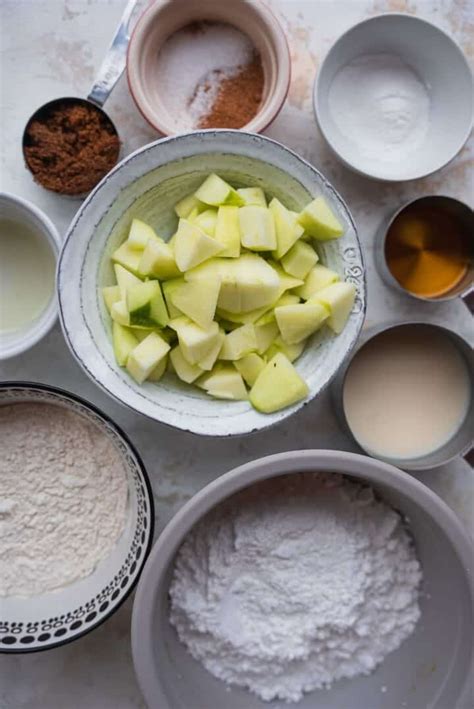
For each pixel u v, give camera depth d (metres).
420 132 0.49
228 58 0.48
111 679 0.49
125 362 0.44
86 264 0.43
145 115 0.45
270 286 0.43
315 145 0.50
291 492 0.46
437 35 0.47
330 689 0.45
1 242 0.48
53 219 0.49
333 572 0.44
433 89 0.49
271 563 0.45
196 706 0.44
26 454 0.47
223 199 0.44
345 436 0.50
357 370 0.50
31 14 0.49
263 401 0.43
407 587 0.45
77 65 0.49
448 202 0.48
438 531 0.42
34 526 0.47
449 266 0.50
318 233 0.44
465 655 0.41
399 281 0.50
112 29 0.49
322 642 0.44
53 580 0.47
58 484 0.47
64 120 0.46
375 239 0.50
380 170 0.49
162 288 0.44
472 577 0.41
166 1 0.45
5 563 0.47
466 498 0.50
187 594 0.45
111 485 0.47
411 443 0.49
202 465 0.50
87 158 0.46
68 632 0.44
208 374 0.45
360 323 0.43
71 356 0.49
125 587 0.44
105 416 0.43
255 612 0.44
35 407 0.48
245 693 0.45
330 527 0.45
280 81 0.46
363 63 0.49
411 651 0.45
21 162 0.49
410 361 0.50
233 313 0.44
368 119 0.49
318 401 0.50
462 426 0.50
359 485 0.47
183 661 0.45
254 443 0.50
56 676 0.49
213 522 0.46
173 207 0.46
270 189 0.45
